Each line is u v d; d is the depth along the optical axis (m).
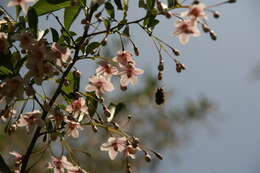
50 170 1.30
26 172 1.25
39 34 1.27
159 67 1.30
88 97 1.29
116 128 1.28
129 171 1.30
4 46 1.22
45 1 1.30
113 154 1.31
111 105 1.31
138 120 2.17
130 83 1.30
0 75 1.24
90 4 1.25
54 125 1.28
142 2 1.26
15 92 1.21
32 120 1.25
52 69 1.22
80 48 1.25
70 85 1.28
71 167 1.28
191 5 1.24
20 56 1.24
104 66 1.29
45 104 1.24
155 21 1.27
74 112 1.26
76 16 1.30
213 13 1.25
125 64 1.28
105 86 1.29
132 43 1.28
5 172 1.22
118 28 1.26
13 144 1.95
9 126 1.27
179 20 1.27
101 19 1.25
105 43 1.26
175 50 1.29
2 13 1.28
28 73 1.21
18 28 1.25
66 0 1.29
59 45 1.23
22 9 1.26
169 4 1.25
